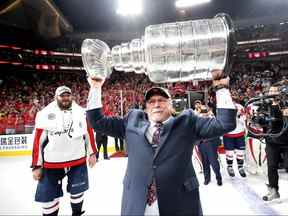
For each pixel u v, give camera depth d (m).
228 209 3.62
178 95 4.76
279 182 4.68
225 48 1.20
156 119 1.52
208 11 18.98
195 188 1.46
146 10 19.31
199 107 5.14
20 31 20.59
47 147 2.87
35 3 16.78
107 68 1.43
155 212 1.42
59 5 18.73
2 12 17.02
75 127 2.99
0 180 6.07
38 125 2.87
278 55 21.33
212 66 1.28
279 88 3.62
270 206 3.65
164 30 1.27
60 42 22.64
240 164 5.26
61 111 3.00
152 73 1.33
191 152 1.50
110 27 21.41
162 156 1.42
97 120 1.57
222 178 5.20
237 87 17.72
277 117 3.59
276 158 3.78
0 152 9.80
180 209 1.39
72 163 2.97
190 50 1.23
